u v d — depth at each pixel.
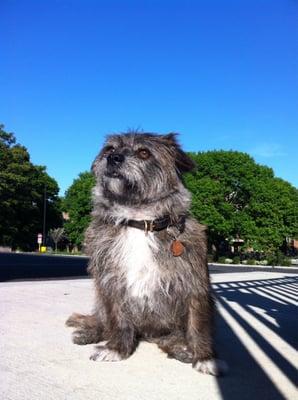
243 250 9.73
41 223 13.64
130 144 0.85
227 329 1.13
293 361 0.85
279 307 1.50
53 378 0.72
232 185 9.51
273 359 0.86
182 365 0.80
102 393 0.66
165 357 0.84
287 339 1.03
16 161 11.62
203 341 0.80
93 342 0.92
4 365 0.77
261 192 9.44
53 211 14.15
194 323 0.80
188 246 0.80
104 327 0.90
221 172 9.38
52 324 1.08
